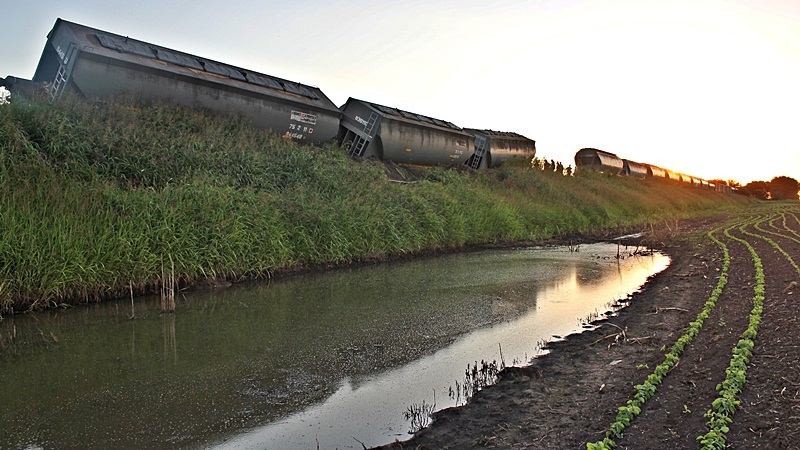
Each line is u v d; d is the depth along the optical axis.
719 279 10.84
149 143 12.81
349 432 4.39
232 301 9.19
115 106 13.62
